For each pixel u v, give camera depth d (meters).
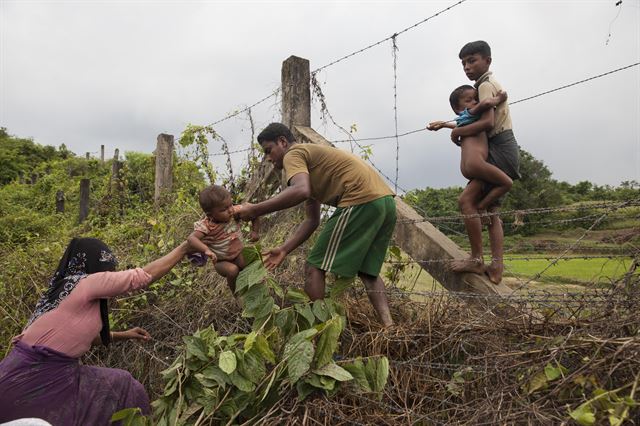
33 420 1.78
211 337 2.69
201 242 2.71
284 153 3.24
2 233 8.49
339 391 2.56
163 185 6.99
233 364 2.35
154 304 4.05
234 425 2.52
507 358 2.30
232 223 2.80
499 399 2.13
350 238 2.98
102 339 2.76
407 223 3.65
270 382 2.38
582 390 1.95
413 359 2.61
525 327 2.56
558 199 16.14
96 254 2.74
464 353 2.73
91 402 2.61
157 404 2.64
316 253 3.07
